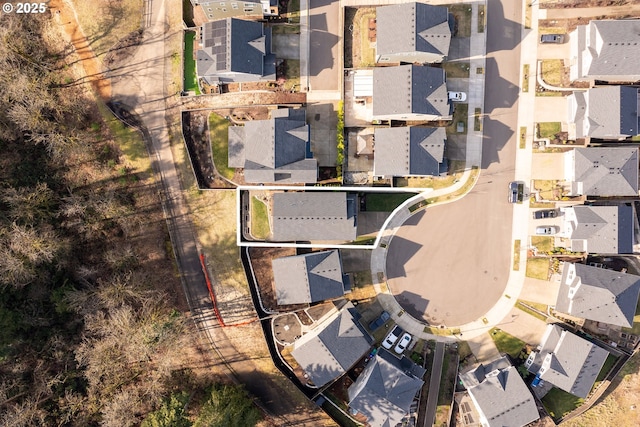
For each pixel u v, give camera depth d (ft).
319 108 172.35
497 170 171.42
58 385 168.86
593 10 166.40
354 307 172.86
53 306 170.91
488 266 173.68
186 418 161.58
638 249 168.35
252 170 161.68
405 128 159.33
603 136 159.12
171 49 174.19
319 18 170.50
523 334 173.68
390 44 156.66
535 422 170.50
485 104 170.30
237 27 157.28
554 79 168.45
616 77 161.27
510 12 168.35
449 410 174.19
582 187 161.58
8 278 152.15
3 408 161.68
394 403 158.71
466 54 169.48
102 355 163.73
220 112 174.29
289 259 165.27
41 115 164.35
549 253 170.50
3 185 168.45
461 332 175.11
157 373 170.09
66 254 170.30
